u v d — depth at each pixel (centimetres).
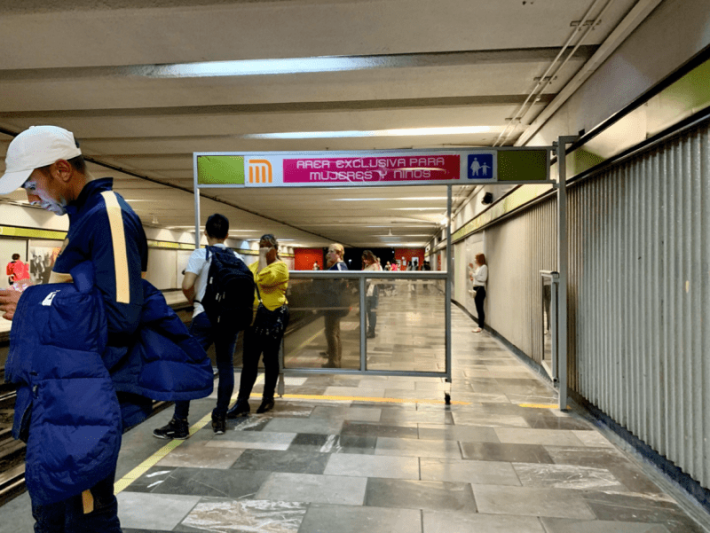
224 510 246
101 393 131
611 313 372
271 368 421
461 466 303
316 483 278
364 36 388
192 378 155
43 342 130
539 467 302
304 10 347
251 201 1423
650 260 307
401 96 529
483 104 552
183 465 304
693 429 256
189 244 2852
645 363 313
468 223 1325
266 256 405
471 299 1310
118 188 1169
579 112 447
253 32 382
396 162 448
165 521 235
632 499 258
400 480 282
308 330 478
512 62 427
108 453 127
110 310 140
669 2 280
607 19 345
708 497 244
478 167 441
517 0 331
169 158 844
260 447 336
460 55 428
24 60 434
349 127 656
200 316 349
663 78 280
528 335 656
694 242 257
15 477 283
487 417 408
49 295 134
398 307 464
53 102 551
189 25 370
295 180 459
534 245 628
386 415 413
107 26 371
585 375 431
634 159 332
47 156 142
